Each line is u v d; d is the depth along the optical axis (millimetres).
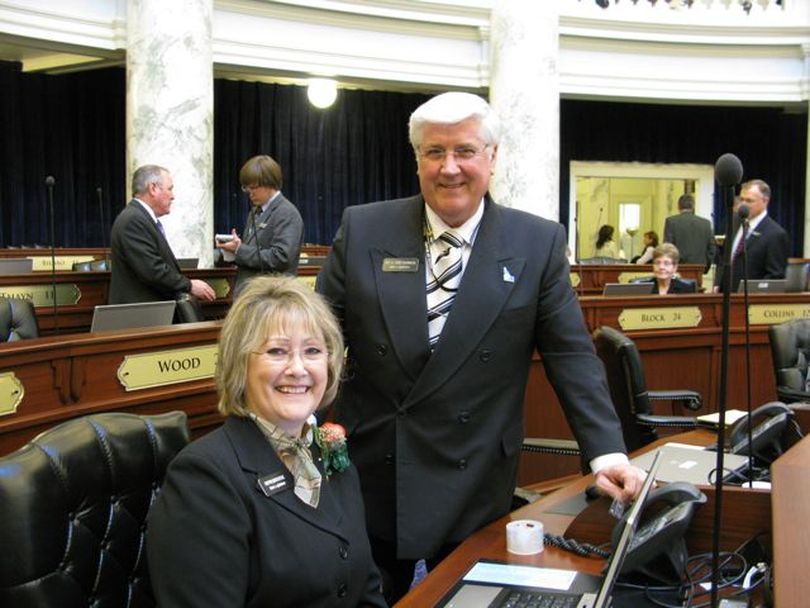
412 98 11664
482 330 1856
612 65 9742
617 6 9609
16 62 9516
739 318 4992
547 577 1602
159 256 4223
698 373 4953
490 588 1552
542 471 4281
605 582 1263
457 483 1854
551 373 1947
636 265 8586
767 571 1591
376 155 11555
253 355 1551
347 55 8500
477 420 1883
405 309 1883
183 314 3953
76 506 1500
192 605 1386
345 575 1542
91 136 10086
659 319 4824
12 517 1373
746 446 2338
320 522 1533
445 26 8867
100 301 5246
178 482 1455
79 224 10086
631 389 3076
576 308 1957
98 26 7031
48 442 1498
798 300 5094
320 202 11266
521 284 1896
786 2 9930
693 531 1764
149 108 6535
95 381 2803
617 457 1808
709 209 12484
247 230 4668
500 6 8320
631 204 12523
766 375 5070
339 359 1644
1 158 9508
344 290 1973
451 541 1876
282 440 1565
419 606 1501
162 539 1427
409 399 1869
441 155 1813
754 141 12438
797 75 10094
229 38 7906
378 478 1916
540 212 8266
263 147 10875
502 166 8312
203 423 3186
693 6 9797
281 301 1581
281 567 1459
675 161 12430
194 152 6609
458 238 1897
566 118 12141
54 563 1426
